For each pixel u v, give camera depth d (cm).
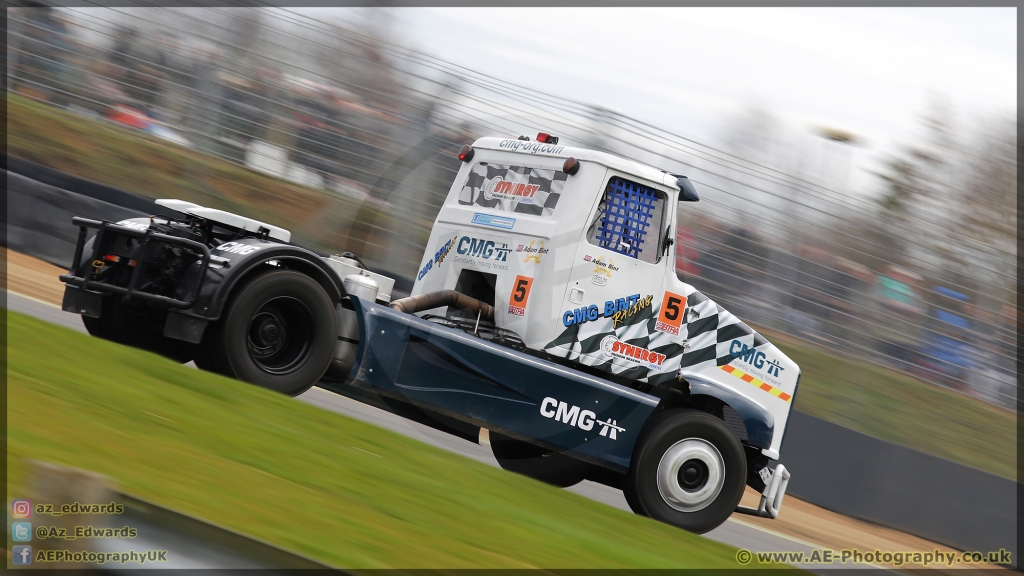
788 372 1844
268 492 981
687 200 1792
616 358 1695
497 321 1684
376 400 1723
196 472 973
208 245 1672
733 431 1861
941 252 3319
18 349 1268
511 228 1711
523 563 1009
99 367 1298
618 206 1697
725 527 2052
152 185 3173
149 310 1625
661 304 1731
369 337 1536
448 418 1755
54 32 3338
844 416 3056
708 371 1773
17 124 3180
